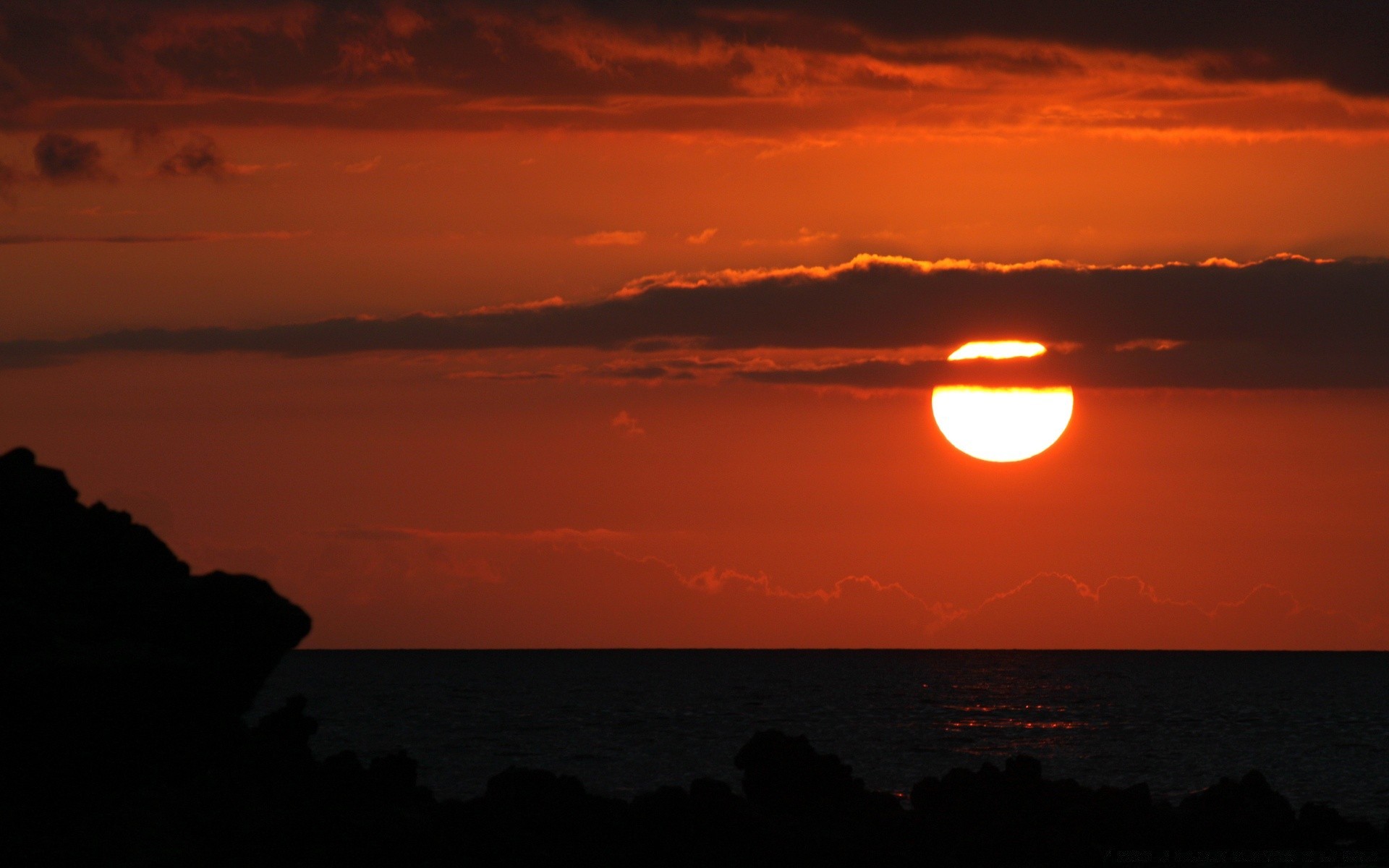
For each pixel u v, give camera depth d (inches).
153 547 4389.8
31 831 3718.0
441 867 4589.1
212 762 4618.6
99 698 3614.7
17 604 3671.3
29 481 4212.6
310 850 4441.4
